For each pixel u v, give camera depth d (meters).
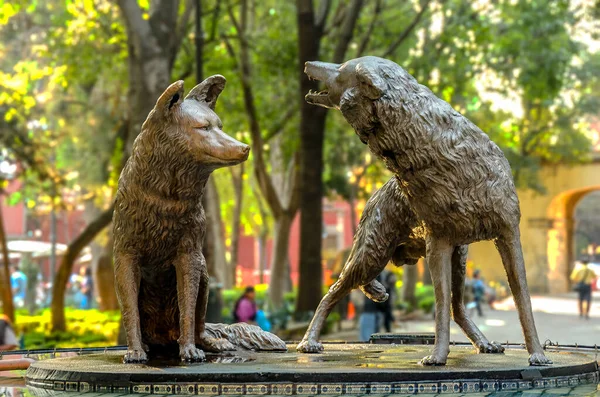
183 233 4.51
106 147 26.88
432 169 4.22
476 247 40.00
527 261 41.50
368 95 4.24
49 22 25.80
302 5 17.52
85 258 46.28
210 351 4.79
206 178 4.45
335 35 21.97
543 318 25.62
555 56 24.11
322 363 4.18
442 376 3.69
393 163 4.32
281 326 17.92
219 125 4.38
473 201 4.21
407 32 19.44
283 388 3.62
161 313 4.79
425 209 4.30
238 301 14.23
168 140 4.32
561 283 42.94
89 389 3.81
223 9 21.41
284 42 21.58
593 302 36.03
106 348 5.76
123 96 25.98
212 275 17.36
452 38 22.09
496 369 3.82
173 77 21.38
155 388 3.69
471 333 5.04
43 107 26.81
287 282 37.09
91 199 29.39
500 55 24.28
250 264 55.59
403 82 4.27
